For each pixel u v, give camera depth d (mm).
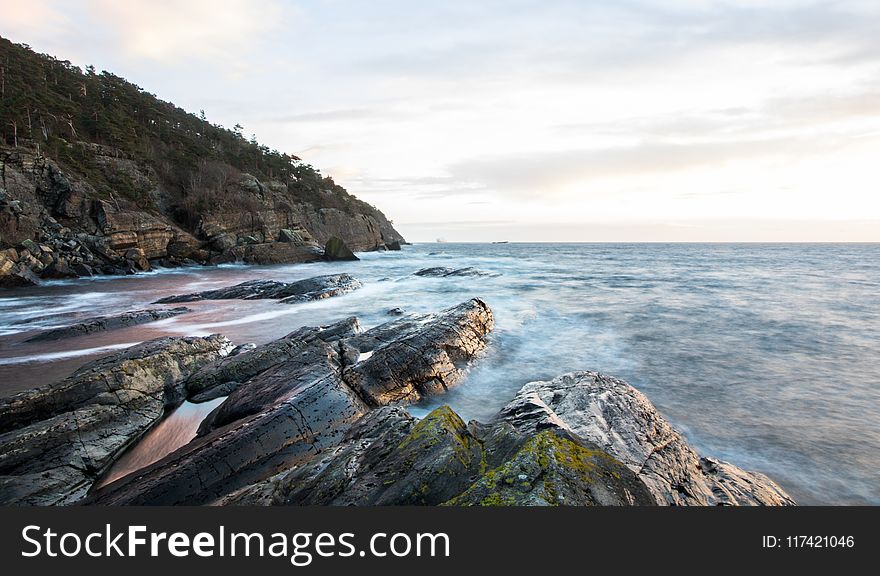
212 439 7340
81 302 25703
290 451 7414
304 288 26453
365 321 18781
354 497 4980
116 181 52938
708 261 68000
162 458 7629
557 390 8688
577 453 4766
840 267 53719
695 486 5875
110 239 44312
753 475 6617
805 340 16438
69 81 72250
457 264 58906
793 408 10227
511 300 24984
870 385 11727
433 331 12453
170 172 65500
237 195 65062
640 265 57812
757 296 27266
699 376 12453
